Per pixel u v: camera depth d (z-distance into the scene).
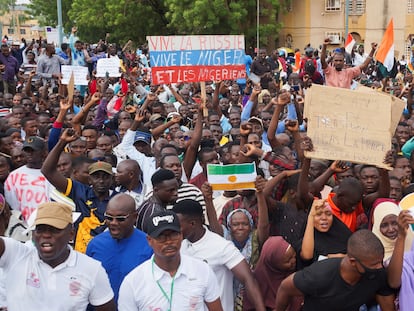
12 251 3.76
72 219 3.81
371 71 19.47
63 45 19.48
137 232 4.62
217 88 11.04
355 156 5.43
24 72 17.23
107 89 13.05
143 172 7.48
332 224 4.65
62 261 3.77
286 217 5.45
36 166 5.99
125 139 7.77
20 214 5.43
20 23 94.88
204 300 3.96
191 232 4.55
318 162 6.56
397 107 5.83
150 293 3.83
